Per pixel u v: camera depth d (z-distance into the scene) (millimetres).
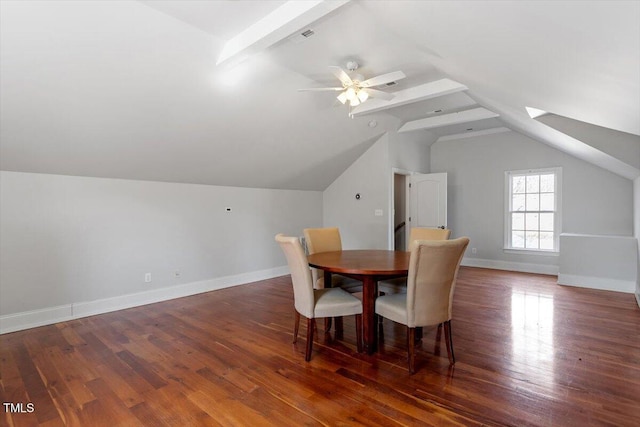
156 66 2791
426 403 1944
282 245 2699
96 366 2445
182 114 3402
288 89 3721
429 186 6105
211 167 4473
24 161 3154
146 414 1880
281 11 2373
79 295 3625
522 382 2160
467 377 2234
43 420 1829
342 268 2551
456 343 2793
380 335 3037
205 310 3822
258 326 3277
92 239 3723
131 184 4031
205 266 4773
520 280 5148
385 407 1913
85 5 2166
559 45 1499
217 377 2277
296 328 2834
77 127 3025
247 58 3000
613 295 4262
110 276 3857
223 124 3807
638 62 1326
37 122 2820
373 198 5840
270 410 1905
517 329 3088
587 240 4691
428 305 2334
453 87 3752
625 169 4070
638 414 1816
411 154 6340
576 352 2586
